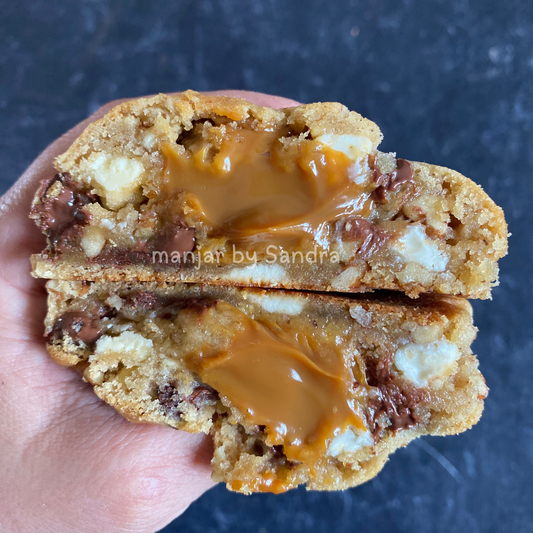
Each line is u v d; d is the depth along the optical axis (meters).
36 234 0.12
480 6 0.21
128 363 0.11
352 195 0.11
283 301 0.12
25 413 0.12
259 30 0.21
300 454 0.11
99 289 0.12
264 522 0.19
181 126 0.11
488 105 0.21
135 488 0.12
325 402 0.11
